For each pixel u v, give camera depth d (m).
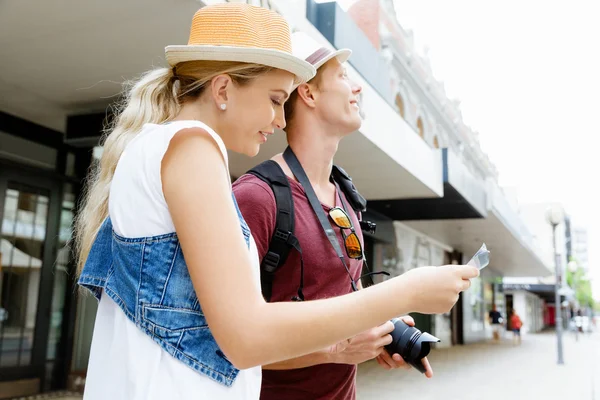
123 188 0.90
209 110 1.01
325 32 5.57
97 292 0.98
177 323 0.84
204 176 0.83
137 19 3.58
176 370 0.83
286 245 1.49
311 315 0.81
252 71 0.99
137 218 0.87
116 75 4.58
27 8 3.44
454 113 19.28
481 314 28.47
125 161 0.92
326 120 1.69
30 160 5.79
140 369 0.83
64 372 6.05
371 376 10.53
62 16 3.55
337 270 1.57
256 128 1.03
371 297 0.86
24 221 5.77
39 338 5.86
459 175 10.48
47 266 5.98
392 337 1.52
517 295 54.19
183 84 1.04
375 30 12.48
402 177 8.19
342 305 0.84
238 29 0.99
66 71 4.51
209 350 0.86
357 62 6.10
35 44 3.99
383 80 7.13
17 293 5.67
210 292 0.78
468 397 8.55
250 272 0.81
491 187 13.34
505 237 18.22
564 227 81.00
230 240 0.81
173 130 0.87
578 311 85.12
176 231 0.84
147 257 0.86
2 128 5.50
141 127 1.01
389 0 13.55
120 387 0.84
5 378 5.50
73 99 5.17
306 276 1.53
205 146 0.86
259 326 0.78
